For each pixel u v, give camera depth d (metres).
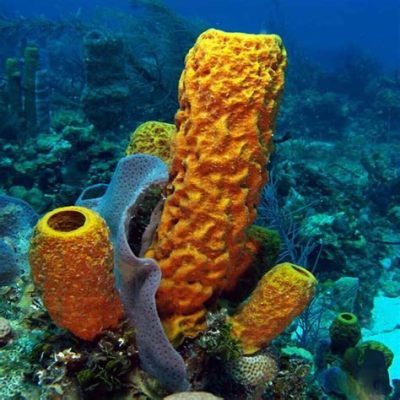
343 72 22.03
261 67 1.45
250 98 1.42
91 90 8.38
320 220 6.79
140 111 9.18
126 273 1.53
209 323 1.64
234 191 1.49
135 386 1.57
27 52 9.39
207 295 1.59
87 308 1.39
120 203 1.82
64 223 1.46
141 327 1.51
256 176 1.52
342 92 21.17
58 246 1.29
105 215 1.85
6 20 12.74
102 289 1.39
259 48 1.45
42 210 6.07
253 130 1.45
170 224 1.57
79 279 1.32
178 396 1.38
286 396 1.97
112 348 1.52
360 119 18.61
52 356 1.57
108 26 11.49
